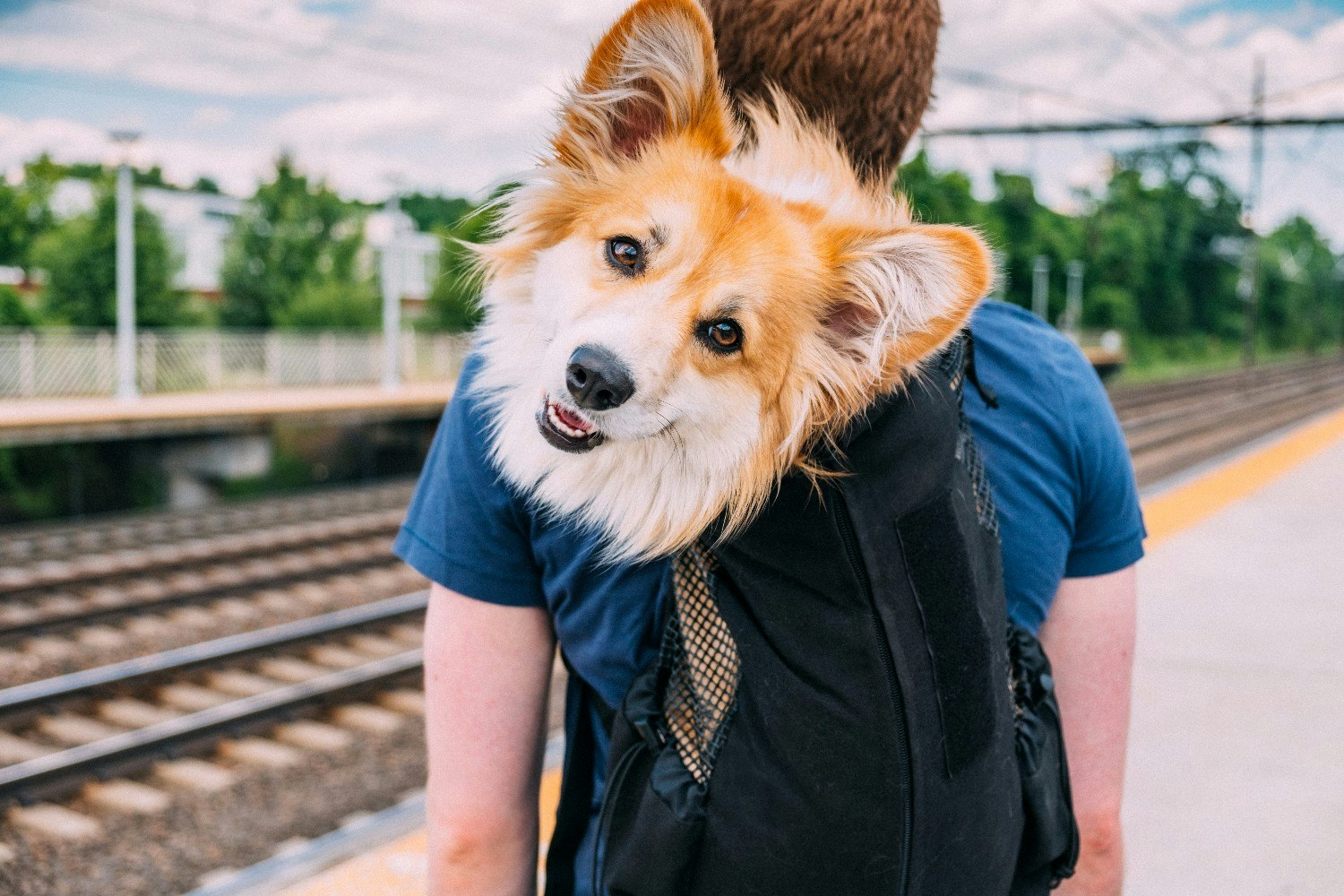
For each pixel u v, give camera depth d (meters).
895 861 1.09
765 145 1.51
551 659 1.39
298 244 28.84
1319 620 5.54
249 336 20.11
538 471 1.29
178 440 16.58
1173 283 62.00
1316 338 84.00
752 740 1.14
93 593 8.47
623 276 1.51
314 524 11.66
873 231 1.42
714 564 1.20
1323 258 91.12
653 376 1.36
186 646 7.28
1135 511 1.46
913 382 1.23
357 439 18.72
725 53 1.51
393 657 7.01
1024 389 1.38
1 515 15.16
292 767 5.37
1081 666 1.46
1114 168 59.56
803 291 1.45
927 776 1.09
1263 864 3.26
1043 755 1.29
